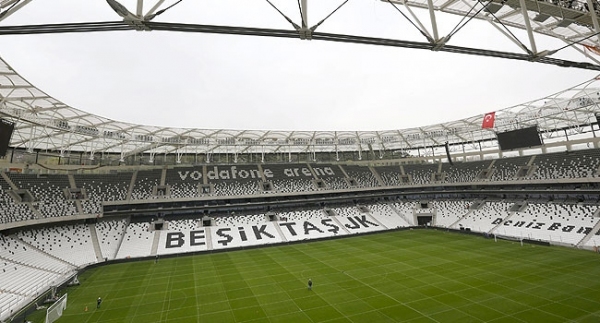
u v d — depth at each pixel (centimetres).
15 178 4719
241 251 4850
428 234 5678
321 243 5262
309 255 4369
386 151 8812
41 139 5038
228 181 6656
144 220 5575
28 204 4322
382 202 7419
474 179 6788
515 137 5669
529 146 5475
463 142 7838
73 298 2798
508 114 5819
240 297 2722
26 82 3116
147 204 5631
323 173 7619
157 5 938
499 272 3108
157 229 5378
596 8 1524
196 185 6319
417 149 8675
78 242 4431
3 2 1088
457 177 7138
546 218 5150
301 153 8381
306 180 7181
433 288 2736
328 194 6975
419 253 4172
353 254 4300
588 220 4653
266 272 3534
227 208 6219
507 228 5328
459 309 2255
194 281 3269
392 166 8281
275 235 5544
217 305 2553
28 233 4097
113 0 855
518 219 5456
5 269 3014
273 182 6900
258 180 6881
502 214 5834
